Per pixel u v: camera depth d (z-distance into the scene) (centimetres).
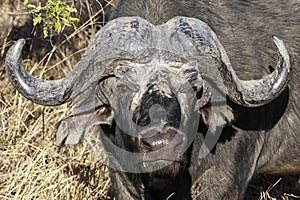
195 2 772
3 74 1013
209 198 784
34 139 935
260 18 821
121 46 687
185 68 683
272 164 877
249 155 800
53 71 1041
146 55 682
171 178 729
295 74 841
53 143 917
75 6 1062
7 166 898
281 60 699
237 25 791
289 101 841
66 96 705
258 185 949
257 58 791
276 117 838
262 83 709
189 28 697
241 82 707
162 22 750
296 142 860
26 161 890
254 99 706
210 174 778
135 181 770
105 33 700
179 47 689
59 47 1049
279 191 946
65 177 889
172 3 763
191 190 779
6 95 998
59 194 866
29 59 1018
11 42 1062
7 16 1084
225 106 733
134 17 705
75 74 703
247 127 780
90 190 891
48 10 850
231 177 785
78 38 1068
